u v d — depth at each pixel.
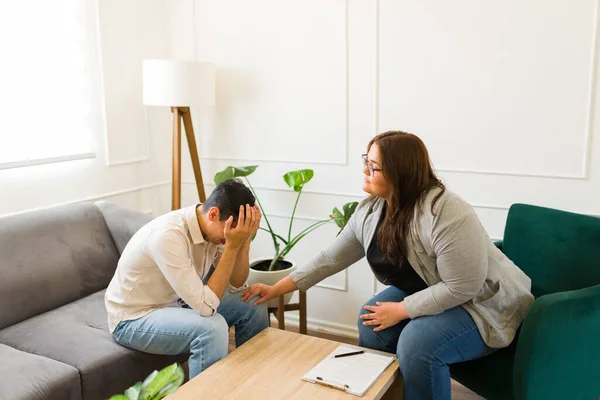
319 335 3.12
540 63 2.47
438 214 1.80
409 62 2.73
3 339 2.09
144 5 3.22
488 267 1.87
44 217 2.46
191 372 1.92
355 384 1.62
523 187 2.60
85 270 2.49
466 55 2.61
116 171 3.15
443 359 1.81
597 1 2.33
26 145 2.65
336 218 2.74
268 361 1.78
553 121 2.49
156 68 2.88
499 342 1.85
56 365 1.87
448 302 1.82
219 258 2.13
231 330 3.13
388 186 1.87
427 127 2.74
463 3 2.57
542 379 1.77
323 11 2.88
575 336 1.78
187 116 3.07
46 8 2.71
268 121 3.13
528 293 1.94
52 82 2.76
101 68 2.98
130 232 2.60
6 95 2.55
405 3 2.69
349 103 2.89
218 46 3.21
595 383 1.91
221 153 3.31
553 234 2.13
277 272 2.69
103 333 2.12
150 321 1.99
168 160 3.49
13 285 2.23
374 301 2.14
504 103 2.57
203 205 1.97
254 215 1.92
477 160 2.67
